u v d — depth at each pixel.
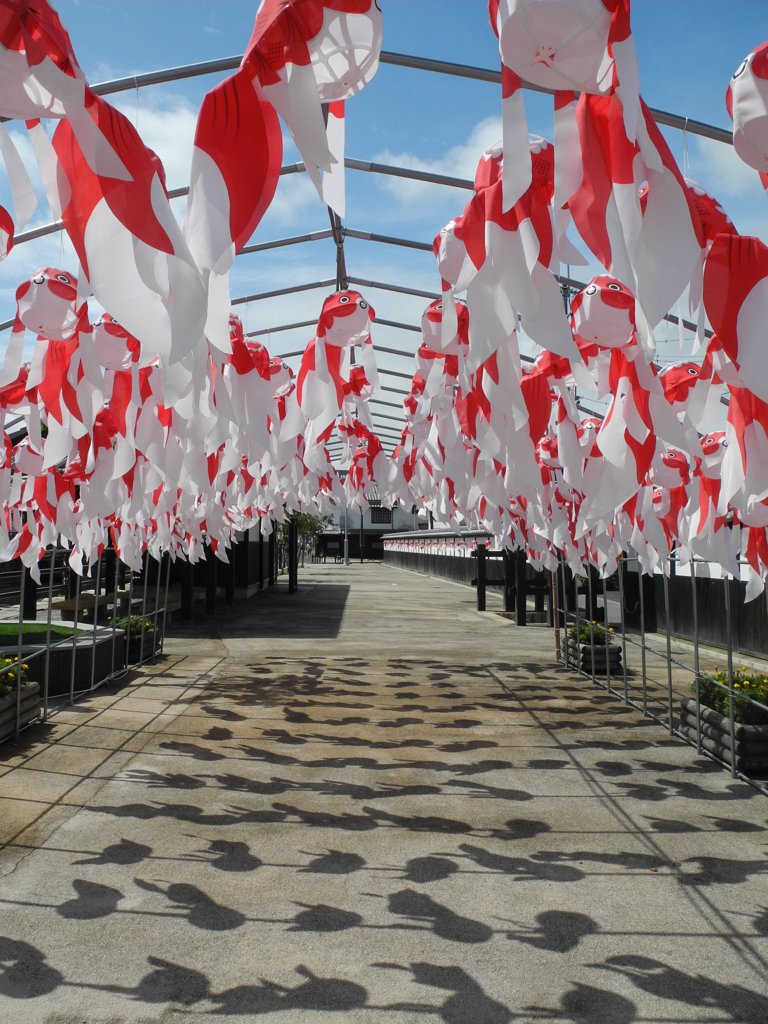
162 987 2.97
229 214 1.83
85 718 7.49
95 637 8.82
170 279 1.65
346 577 39.41
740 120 2.03
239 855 4.28
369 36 1.83
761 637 11.34
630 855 4.29
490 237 1.93
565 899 3.76
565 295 5.65
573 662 10.72
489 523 6.97
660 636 14.39
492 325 1.90
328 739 6.79
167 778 5.64
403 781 5.62
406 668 10.84
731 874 4.04
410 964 3.15
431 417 4.86
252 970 3.10
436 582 35.44
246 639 14.08
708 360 2.94
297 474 9.25
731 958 3.20
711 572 12.80
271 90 1.84
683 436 2.62
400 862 4.20
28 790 5.33
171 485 4.54
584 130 1.89
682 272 1.79
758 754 5.69
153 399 4.13
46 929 3.43
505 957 3.21
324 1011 2.82
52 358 3.58
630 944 3.31
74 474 6.48
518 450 2.38
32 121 1.81
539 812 4.98
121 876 3.99
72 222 1.70
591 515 2.79
